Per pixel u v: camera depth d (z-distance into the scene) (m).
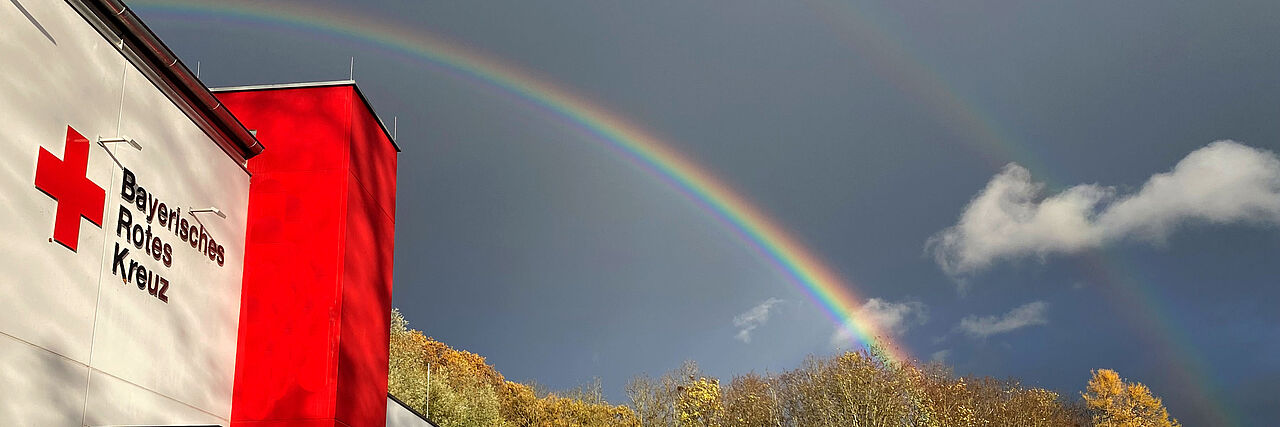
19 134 9.82
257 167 16.33
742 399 81.50
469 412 60.75
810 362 78.81
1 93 9.56
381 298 17.83
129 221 12.00
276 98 16.77
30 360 9.77
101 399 11.09
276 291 15.59
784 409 79.62
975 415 80.44
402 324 65.12
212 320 14.32
